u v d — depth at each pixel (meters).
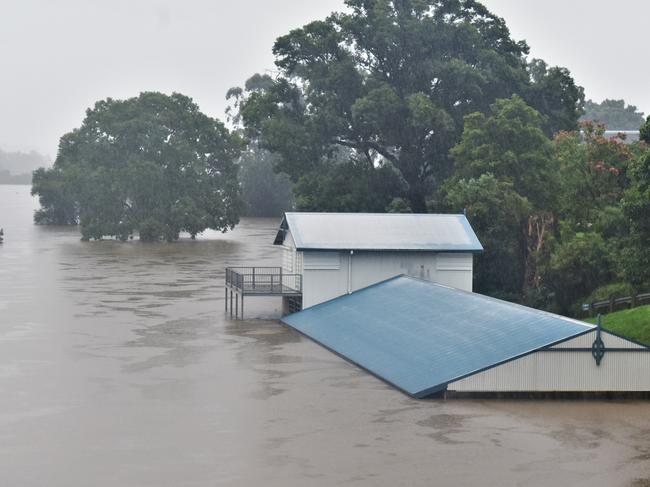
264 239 153.50
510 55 109.88
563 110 106.25
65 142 194.00
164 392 41.69
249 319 64.38
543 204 78.25
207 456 31.94
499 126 80.81
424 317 49.47
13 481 29.33
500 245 74.88
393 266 61.47
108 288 83.38
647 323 54.97
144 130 150.75
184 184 150.88
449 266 61.94
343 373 45.69
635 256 54.44
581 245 67.38
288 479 29.55
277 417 37.16
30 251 127.00
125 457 31.83
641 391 39.72
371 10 105.75
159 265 106.50
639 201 53.66
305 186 99.94
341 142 106.12
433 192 105.75
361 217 64.44
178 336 57.03
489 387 39.59
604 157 75.12
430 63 101.56
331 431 35.03
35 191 194.88
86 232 147.75
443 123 94.94
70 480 29.48
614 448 32.91
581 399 39.62
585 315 64.56
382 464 31.03
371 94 97.75
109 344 54.16
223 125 160.00
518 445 33.19
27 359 49.47
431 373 41.53
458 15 108.62
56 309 69.12
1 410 38.34
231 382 43.72
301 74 107.69
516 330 42.31
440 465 30.97
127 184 146.88
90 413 37.81
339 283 61.25
